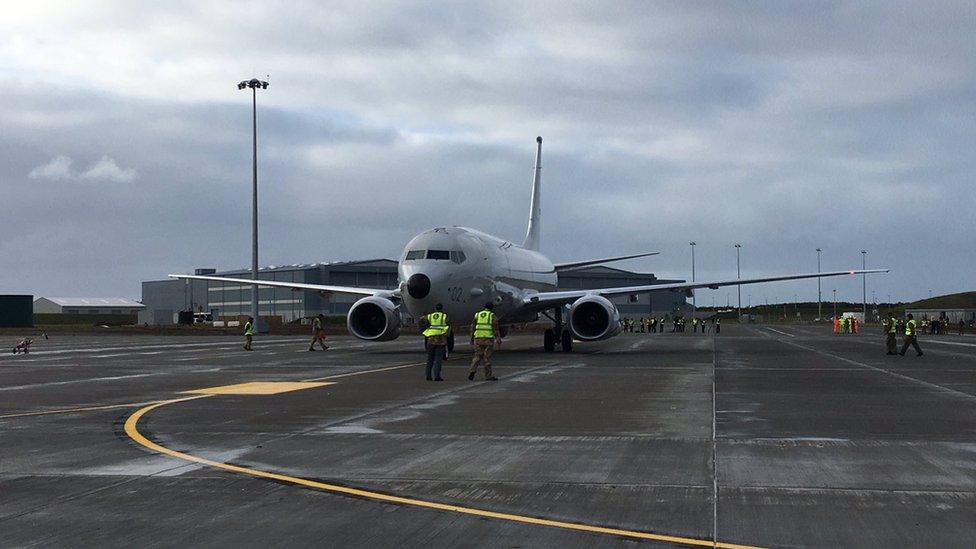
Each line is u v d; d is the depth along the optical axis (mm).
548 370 29000
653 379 25328
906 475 10820
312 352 41812
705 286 42781
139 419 16391
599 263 55219
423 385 23406
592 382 24281
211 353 41406
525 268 43938
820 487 10141
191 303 147750
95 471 11242
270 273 131625
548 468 11352
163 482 10547
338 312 129375
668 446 13078
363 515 8906
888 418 16250
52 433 14633
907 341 38562
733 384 23641
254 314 72375
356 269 130250
